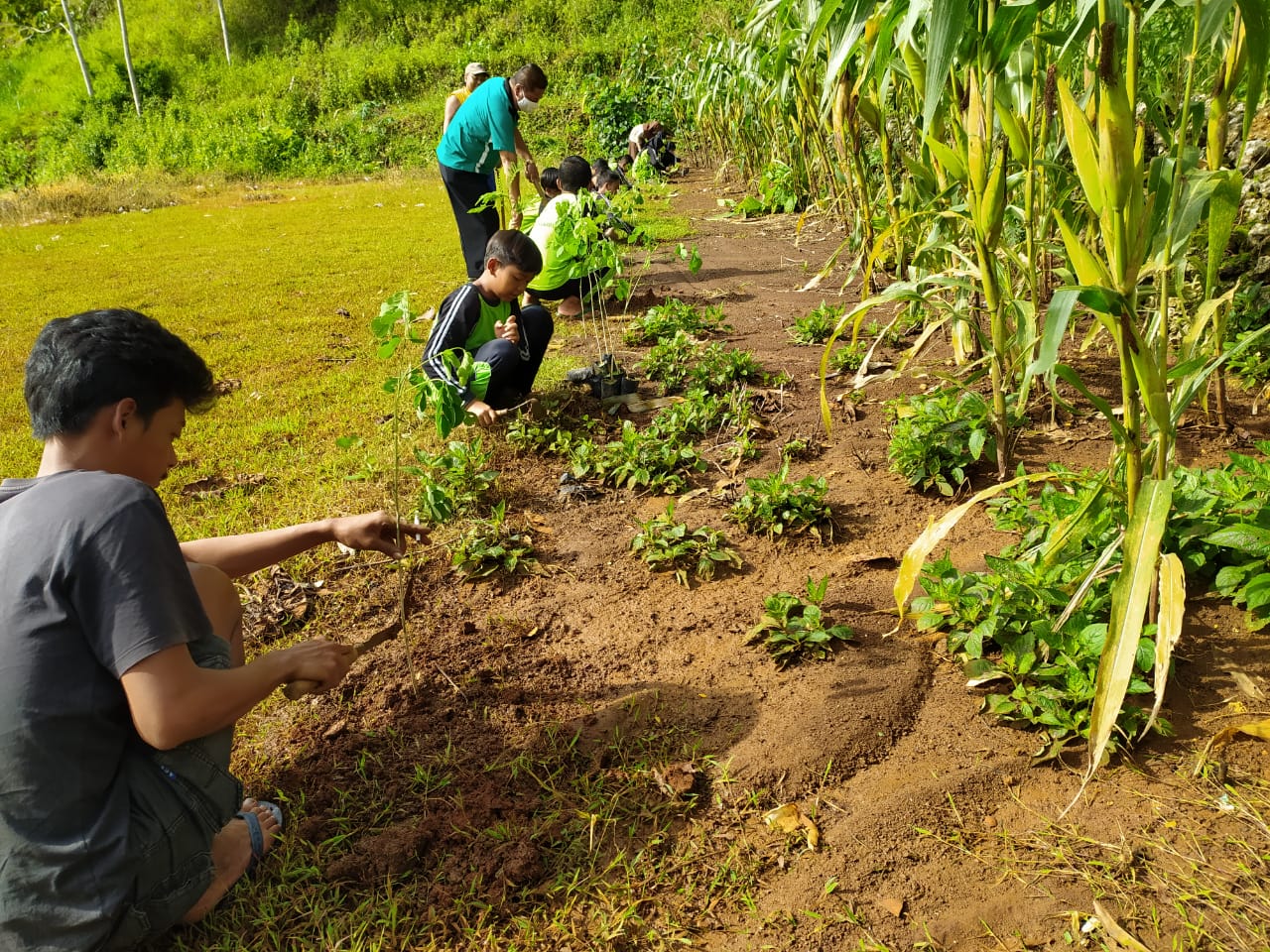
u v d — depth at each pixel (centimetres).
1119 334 203
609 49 2075
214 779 175
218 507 359
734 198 1018
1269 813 191
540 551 322
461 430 411
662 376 465
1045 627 228
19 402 493
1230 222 232
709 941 179
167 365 171
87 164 1964
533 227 557
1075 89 418
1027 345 295
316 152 1769
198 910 185
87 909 158
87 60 2733
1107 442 349
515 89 620
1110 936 169
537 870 194
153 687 155
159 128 2069
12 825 155
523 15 2388
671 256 749
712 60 1008
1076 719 212
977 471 340
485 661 266
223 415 455
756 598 286
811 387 441
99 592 154
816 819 204
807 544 312
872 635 263
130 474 173
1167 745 212
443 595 300
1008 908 179
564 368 482
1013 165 390
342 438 289
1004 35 254
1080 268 205
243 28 2783
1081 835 192
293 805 217
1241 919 170
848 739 225
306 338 579
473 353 411
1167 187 243
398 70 2167
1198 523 252
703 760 223
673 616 281
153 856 165
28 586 154
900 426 351
